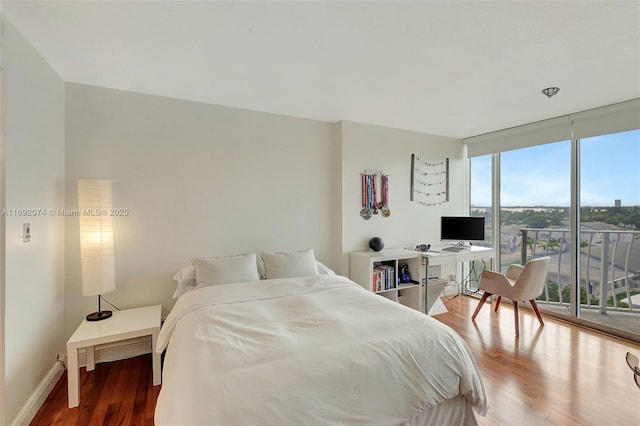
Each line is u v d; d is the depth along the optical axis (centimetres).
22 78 179
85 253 231
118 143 263
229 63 218
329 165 368
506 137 395
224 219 308
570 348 273
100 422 182
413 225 411
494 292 325
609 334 303
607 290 323
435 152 429
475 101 293
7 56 164
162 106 280
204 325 172
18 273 175
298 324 175
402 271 375
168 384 137
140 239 272
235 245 314
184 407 114
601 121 305
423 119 353
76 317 249
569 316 338
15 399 171
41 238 205
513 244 406
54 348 224
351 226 364
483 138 421
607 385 217
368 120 359
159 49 199
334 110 323
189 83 253
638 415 186
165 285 281
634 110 282
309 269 292
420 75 236
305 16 164
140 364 254
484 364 246
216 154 303
